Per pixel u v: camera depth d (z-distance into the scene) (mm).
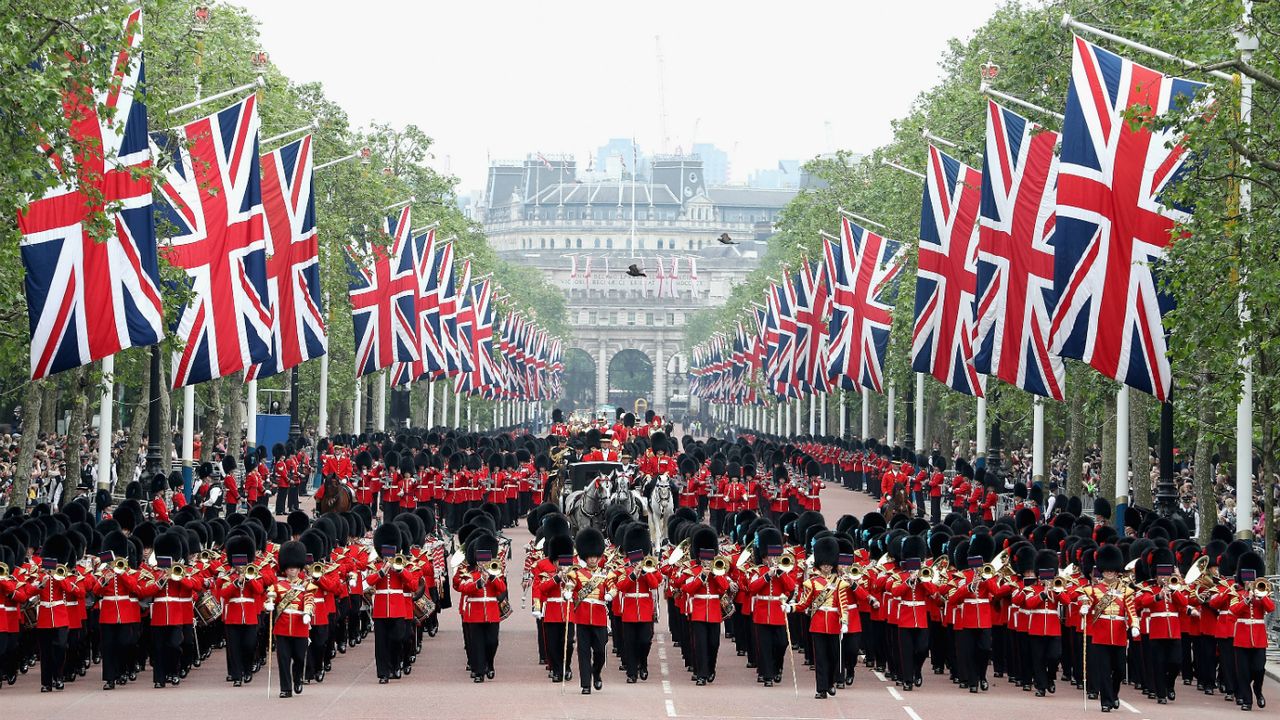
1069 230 41219
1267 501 45031
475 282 127812
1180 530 43219
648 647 35344
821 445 120875
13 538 36594
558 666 34750
